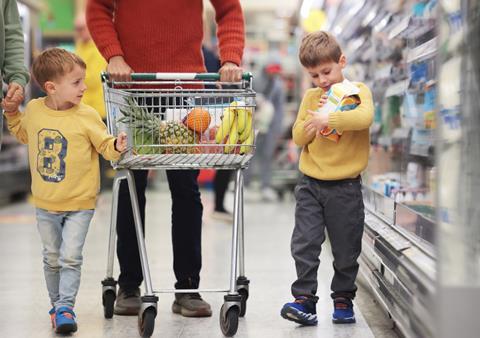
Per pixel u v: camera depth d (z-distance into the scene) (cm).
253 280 400
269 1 1223
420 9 312
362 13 449
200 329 292
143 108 287
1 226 663
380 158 409
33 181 286
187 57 321
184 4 319
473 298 182
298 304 291
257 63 939
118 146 266
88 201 286
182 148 282
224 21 326
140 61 318
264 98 925
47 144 281
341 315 301
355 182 298
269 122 918
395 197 323
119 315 317
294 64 941
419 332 204
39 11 921
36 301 349
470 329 183
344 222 296
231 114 279
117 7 321
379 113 417
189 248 319
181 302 319
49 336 283
